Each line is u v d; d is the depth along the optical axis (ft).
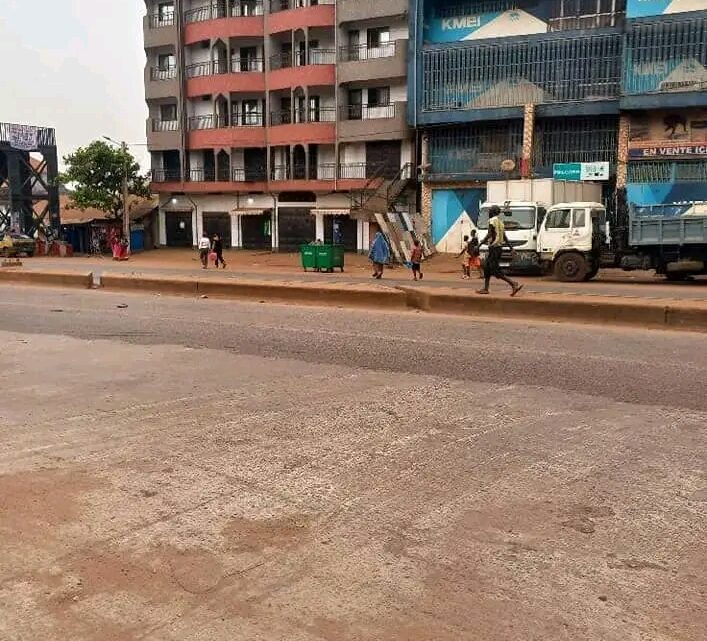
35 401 19.76
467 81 103.45
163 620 9.16
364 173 120.37
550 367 23.24
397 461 14.62
